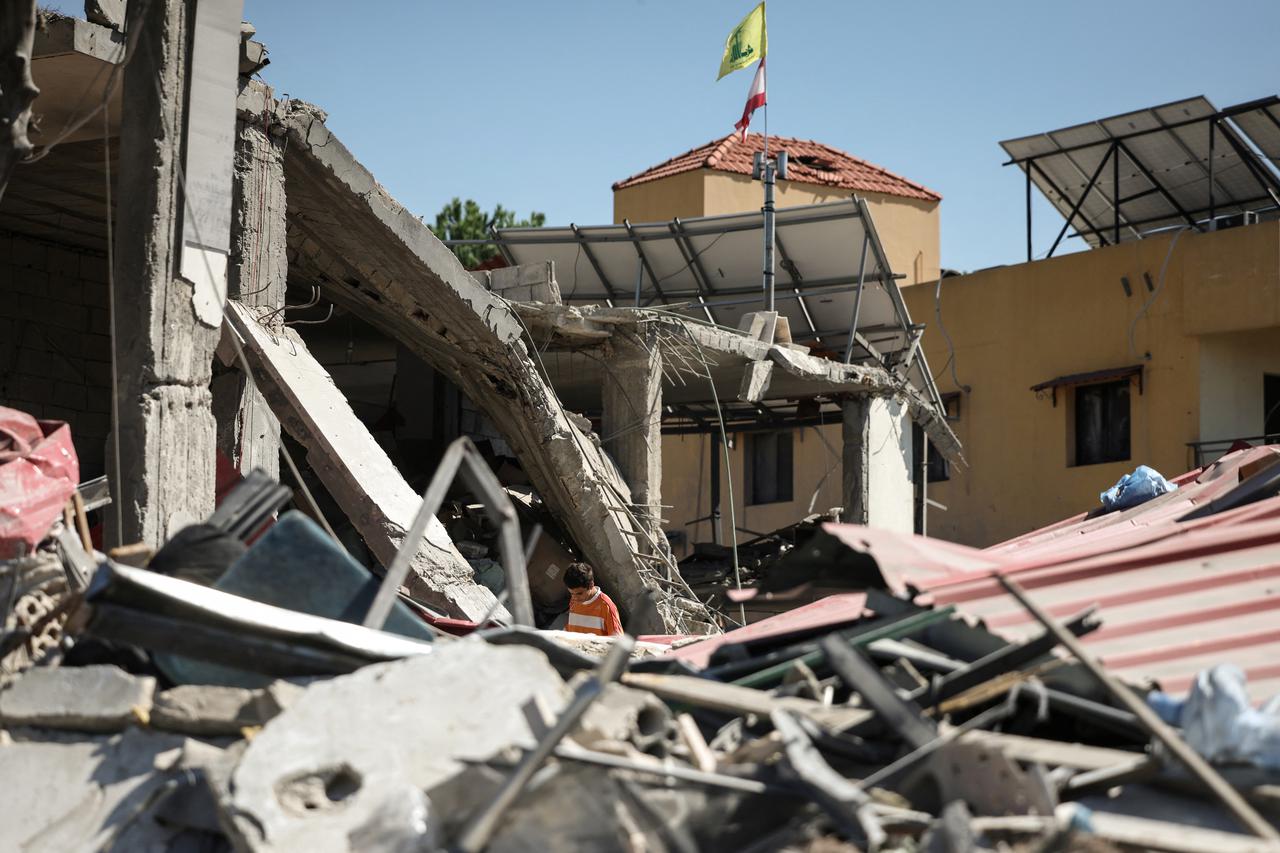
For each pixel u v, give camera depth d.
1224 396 23.09
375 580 5.14
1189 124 23.53
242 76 10.52
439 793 3.73
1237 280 22.50
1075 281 24.59
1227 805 3.42
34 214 12.67
